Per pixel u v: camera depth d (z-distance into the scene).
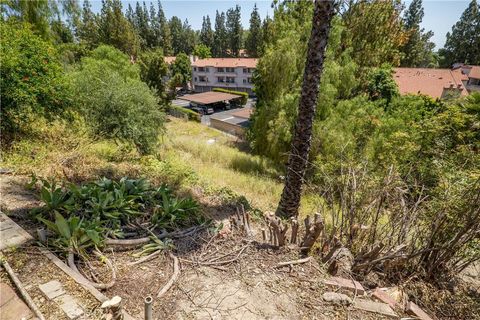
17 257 2.26
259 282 2.44
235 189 6.30
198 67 42.19
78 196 3.12
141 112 7.05
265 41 11.34
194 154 9.73
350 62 8.89
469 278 3.52
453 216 2.78
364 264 2.79
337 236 3.07
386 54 11.36
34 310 1.77
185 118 23.78
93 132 6.43
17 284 1.97
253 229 3.55
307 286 2.45
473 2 33.44
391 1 9.96
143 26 45.03
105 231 2.79
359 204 3.23
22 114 5.41
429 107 9.47
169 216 3.25
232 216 3.69
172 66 39.44
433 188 3.21
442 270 3.01
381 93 10.69
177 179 5.11
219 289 2.30
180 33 52.53
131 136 6.70
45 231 2.58
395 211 3.11
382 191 3.08
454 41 35.47
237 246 2.96
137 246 2.71
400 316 2.27
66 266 2.22
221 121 22.16
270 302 2.22
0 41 5.01
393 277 2.98
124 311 1.90
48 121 6.08
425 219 2.98
